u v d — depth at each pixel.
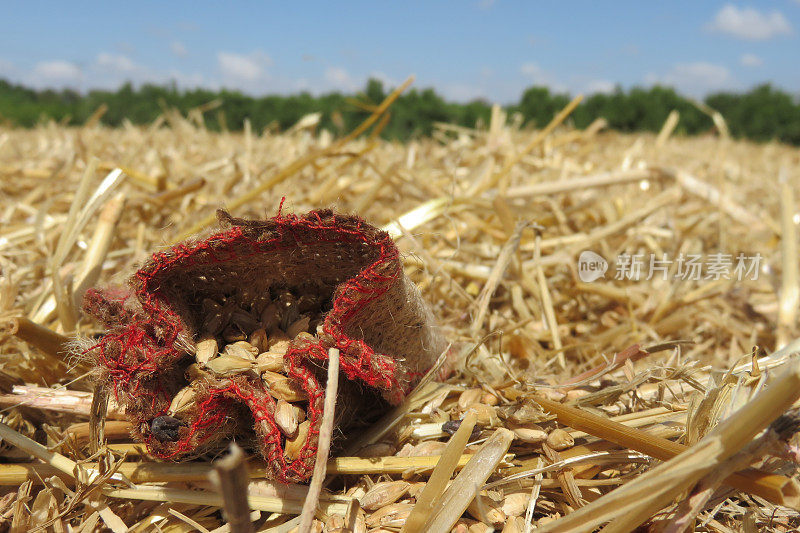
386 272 0.08
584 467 0.10
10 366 0.12
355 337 0.10
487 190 0.25
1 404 0.11
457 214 0.21
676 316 0.17
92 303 0.09
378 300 0.09
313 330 0.10
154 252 0.09
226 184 0.24
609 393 0.11
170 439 0.09
